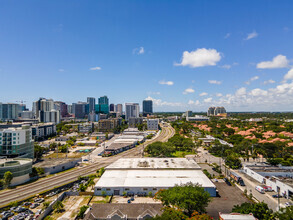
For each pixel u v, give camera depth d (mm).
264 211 63781
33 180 116500
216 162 155125
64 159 151875
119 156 178875
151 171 114188
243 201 85938
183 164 127188
